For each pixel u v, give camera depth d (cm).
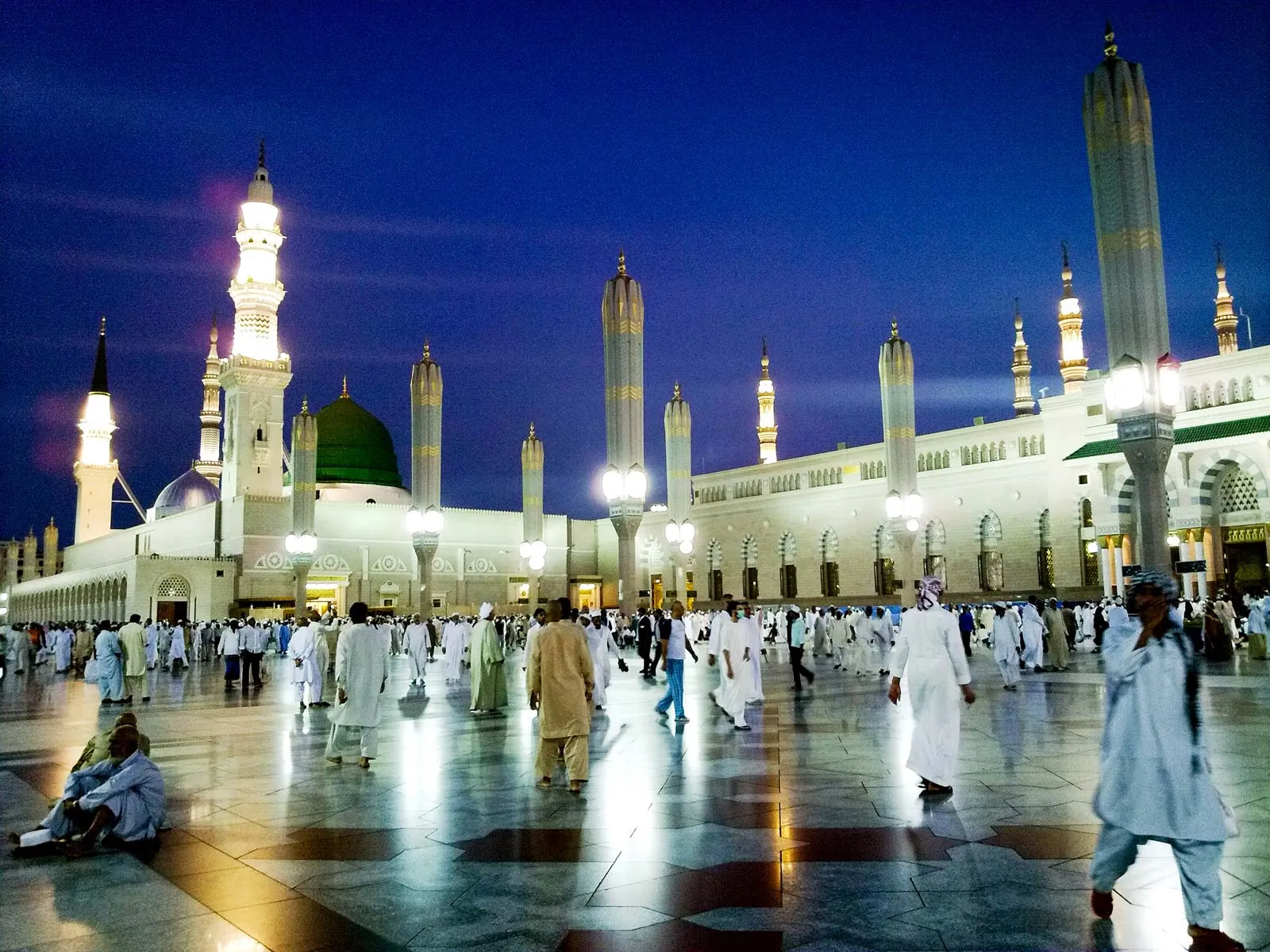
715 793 948
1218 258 6944
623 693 2147
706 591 7975
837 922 557
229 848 764
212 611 6856
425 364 4284
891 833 763
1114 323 1897
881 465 6638
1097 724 1397
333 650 2580
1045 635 2920
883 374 3588
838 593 6844
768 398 8669
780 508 7319
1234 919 542
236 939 551
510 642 4944
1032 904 579
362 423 8856
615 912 586
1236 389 4653
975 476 5984
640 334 3012
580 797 941
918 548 6353
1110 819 521
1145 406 1819
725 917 571
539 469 5197
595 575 9181
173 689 2650
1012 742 1230
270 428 7712
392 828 821
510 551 8512
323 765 1177
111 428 11000
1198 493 4584
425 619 4134
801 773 1048
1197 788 496
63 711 2009
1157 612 526
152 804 795
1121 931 529
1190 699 508
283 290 8031
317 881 665
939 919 557
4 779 1127
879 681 2358
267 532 7169
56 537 16025
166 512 9125
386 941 544
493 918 580
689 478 4431
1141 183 1916
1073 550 5234
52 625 4944
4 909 613
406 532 7900
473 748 1296
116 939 554
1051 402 5384
